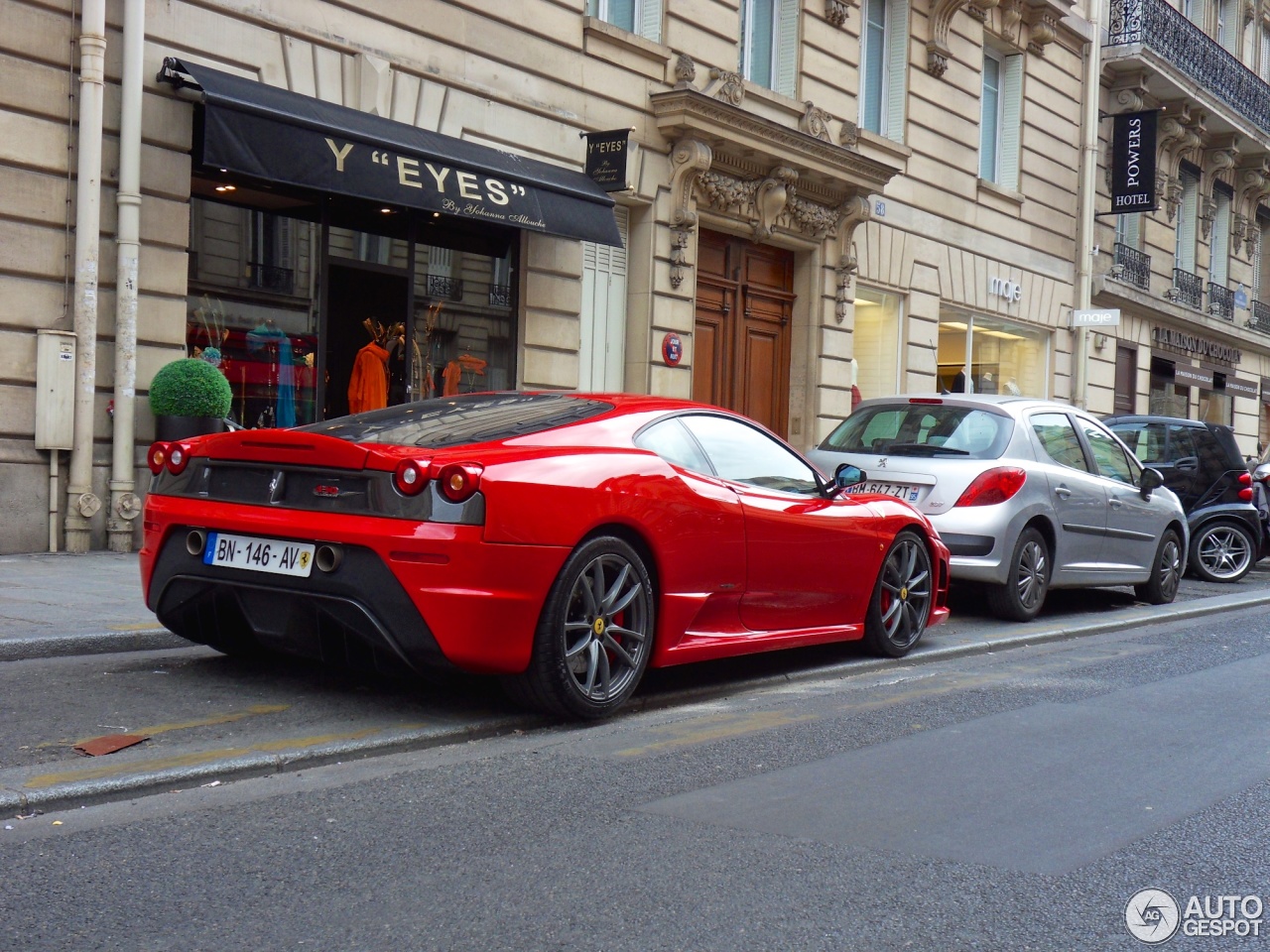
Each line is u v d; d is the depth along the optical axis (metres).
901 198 18.86
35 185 9.20
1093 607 10.45
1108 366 25.34
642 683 6.06
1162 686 6.65
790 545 6.15
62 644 5.95
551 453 5.04
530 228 11.98
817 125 16.50
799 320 17.17
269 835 3.68
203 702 5.15
